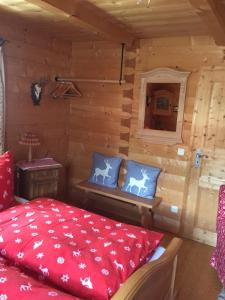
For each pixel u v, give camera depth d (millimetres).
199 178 3242
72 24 2938
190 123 3227
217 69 3004
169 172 3412
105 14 2541
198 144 3199
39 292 1163
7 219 1990
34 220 1973
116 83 3631
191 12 2342
